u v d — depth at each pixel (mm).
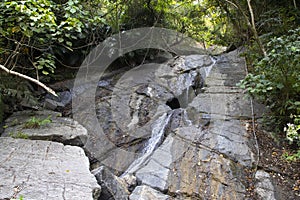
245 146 3014
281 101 2996
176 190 2529
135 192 2473
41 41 3361
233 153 2926
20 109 3719
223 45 6156
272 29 3840
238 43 5746
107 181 2328
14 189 1720
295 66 2586
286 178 2572
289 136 2461
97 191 1866
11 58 3352
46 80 4430
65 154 2375
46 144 2561
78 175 2002
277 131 3168
